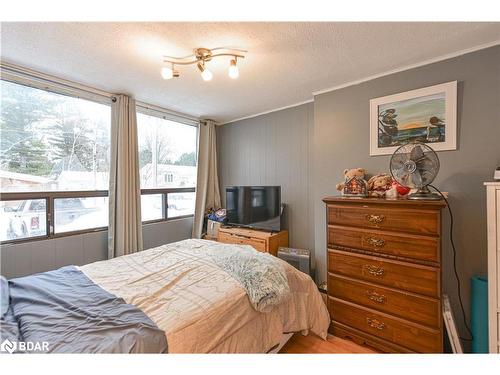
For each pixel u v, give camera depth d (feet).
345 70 6.75
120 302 3.92
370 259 5.52
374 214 5.46
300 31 4.93
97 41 5.35
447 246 5.73
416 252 4.89
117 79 7.50
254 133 11.64
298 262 8.79
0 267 6.48
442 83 5.88
